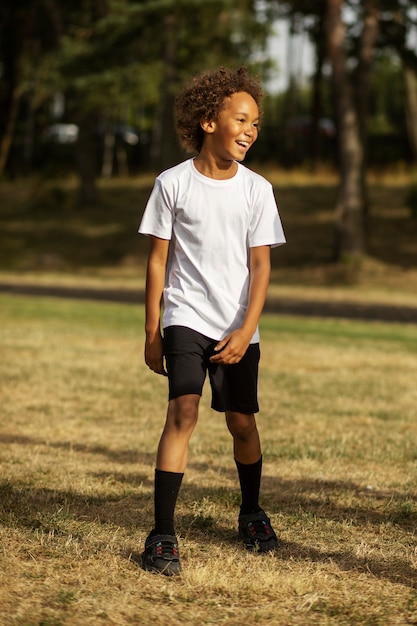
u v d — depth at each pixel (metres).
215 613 3.62
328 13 29.25
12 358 12.05
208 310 4.22
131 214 38.59
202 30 32.00
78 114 34.09
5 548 4.37
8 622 3.45
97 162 57.31
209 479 6.02
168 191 4.24
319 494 5.64
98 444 7.11
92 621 3.50
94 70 31.66
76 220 38.41
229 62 33.00
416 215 32.72
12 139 53.03
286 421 8.26
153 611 3.62
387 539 4.72
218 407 4.34
